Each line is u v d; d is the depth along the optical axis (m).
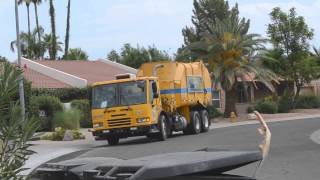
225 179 4.03
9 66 3.67
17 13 28.95
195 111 30.22
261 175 12.06
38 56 78.94
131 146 23.27
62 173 4.61
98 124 25.55
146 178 3.67
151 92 25.41
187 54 44.66
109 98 25.47
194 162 3.82
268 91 60.47
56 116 35.66
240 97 56.84
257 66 44.25
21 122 3.58
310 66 54.12
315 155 15.77
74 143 26.92
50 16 70.06
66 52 69.31
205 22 71.62
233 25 44.19
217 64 43.78
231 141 22.27
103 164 4.40
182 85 28.73
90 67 52.09
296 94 55.47
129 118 25.08
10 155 3.54
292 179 11.56
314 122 33.72
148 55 73.94
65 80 43.69
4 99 3.57
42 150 22.47
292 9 54.62
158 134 25.72
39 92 39.91
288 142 20.39
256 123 38.22
